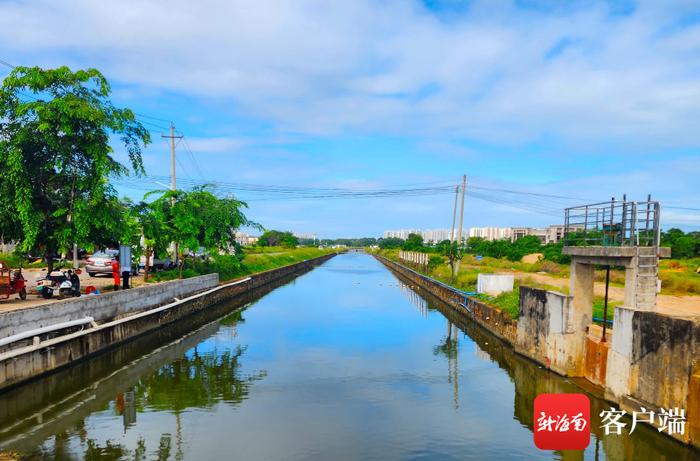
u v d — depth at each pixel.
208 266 32.34
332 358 15.29
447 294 27.73
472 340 18.45
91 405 10.83
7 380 10.36
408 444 8.84
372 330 20.25
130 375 13.28
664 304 17.83
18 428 9.48
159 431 9.34
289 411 10.50
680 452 8.05
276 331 19.81
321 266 74.25
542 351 13.66
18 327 10.95
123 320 15.61
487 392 11.98
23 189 14.16
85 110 14.34
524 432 9.45
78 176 15.41
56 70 14.66
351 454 8.39
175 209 26.91
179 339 18.19
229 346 16.95
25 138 14.06
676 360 8.25
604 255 10.86
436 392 11.96
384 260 87.56
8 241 15.91
